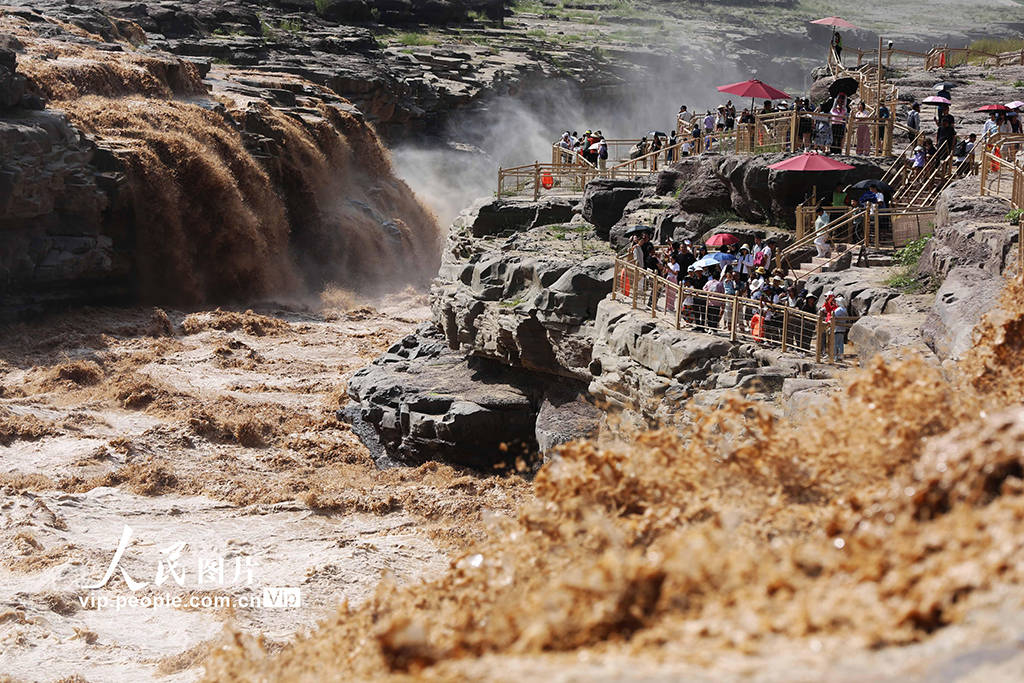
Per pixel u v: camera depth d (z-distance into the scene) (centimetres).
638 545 1814
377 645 1789
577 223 9744
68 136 12238
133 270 13200
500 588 1823
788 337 5784
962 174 7800
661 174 9200
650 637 1276
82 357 10706
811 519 1731
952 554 1266
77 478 7594
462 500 7344
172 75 15962
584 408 7581
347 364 11356
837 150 8625
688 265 6956
